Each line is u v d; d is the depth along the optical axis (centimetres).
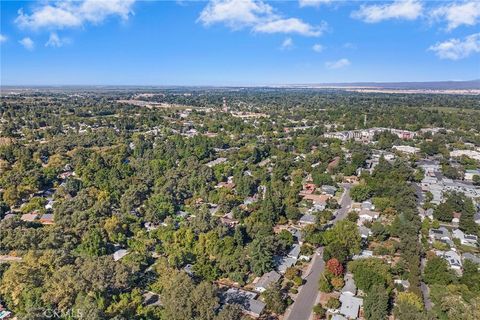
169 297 8525
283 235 12475
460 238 13312
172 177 18075
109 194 15825
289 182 19162
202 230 12725
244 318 8325
